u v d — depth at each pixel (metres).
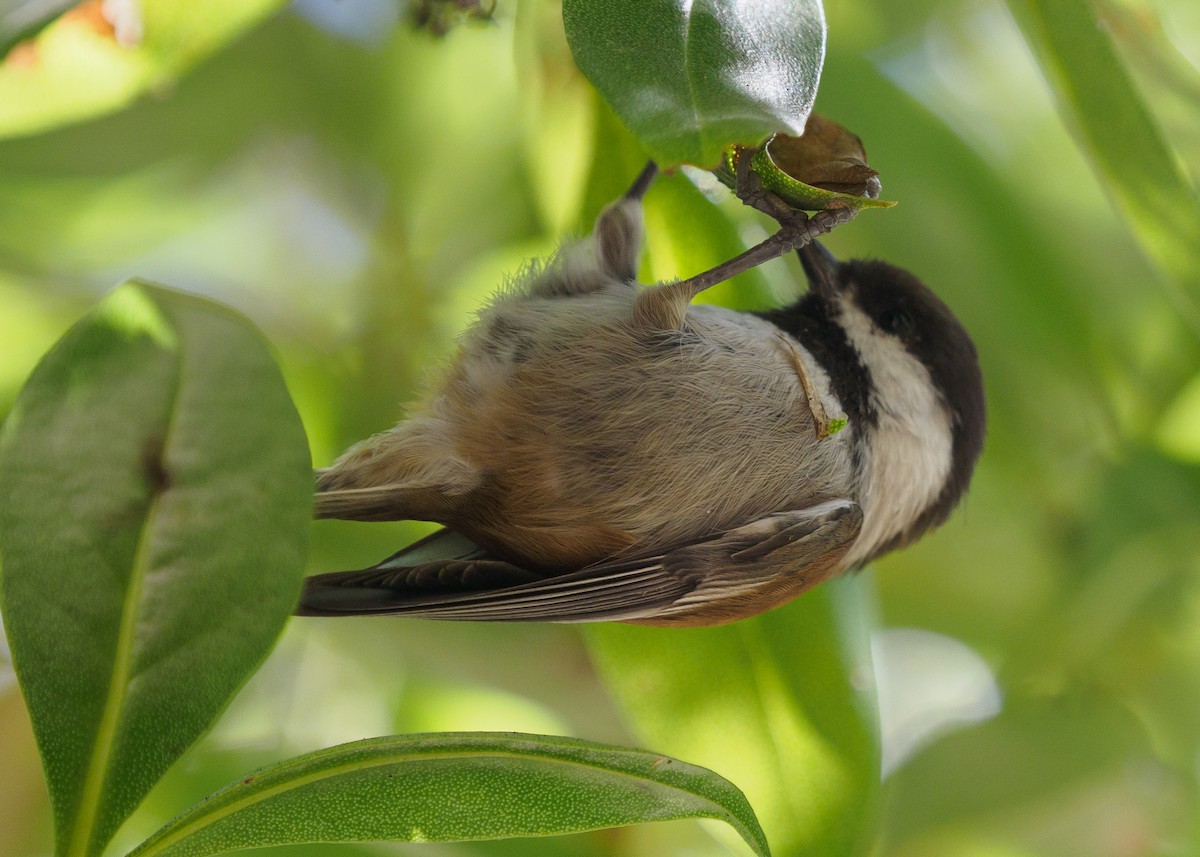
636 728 1.31
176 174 1.38
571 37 1.25
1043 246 1.36
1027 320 1.36
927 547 1.38
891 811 1.35
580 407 1.30
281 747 1.34
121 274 1.37
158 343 1.25
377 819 1.26
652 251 1.32
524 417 1.30
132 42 1.28
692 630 1.31
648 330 1.30
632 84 1.25
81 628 1.25
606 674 1.31
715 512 1.30
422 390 1.30
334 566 1.35
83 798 1.25
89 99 1.28
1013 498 1.37
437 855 1.32
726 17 1.25
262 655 1.25
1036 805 1.35
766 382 1.31
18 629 1.25
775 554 1.30
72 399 1.25
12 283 1.36
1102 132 1.29
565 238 1.31
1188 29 1.38
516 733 1.26
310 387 1.36
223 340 1.25
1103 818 1.35
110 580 1.25
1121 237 1.39
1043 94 1.39
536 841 1.33
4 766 1.32
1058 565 1.37
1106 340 1.37
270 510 1.25
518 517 1.30
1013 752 1.35
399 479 1.30
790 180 1.26
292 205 1.38
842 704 1.31
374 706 1.37
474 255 1.38
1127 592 1.36
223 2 1.28
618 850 1.34
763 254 1.29
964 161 1.36
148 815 1.33
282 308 1.37
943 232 1.36
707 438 1.30
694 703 1.31
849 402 1.32
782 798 1.30
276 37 1.38
